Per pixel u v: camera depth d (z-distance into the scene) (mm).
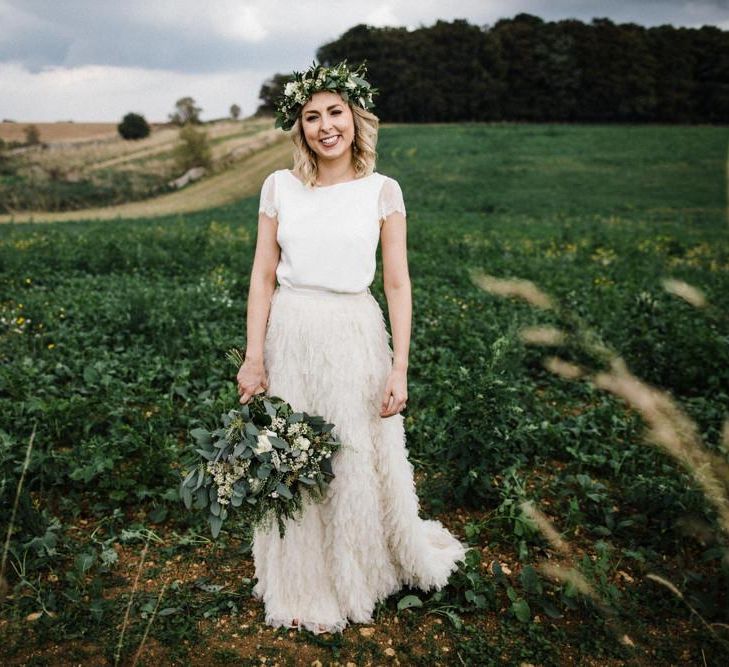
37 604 2549
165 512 3166
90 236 13164
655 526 3217
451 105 71312
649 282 9297
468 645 2410
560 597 2668
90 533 3070
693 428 2332
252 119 73938
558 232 18031
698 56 69250
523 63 71250
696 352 5188
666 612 2645
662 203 27531
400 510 2504
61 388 4629
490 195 30094
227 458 2189
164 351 5484
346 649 2379
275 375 2391
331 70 2215
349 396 2332
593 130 53031
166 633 2414
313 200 2309
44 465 3297
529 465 3859
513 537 3105
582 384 5105
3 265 9719
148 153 49719
